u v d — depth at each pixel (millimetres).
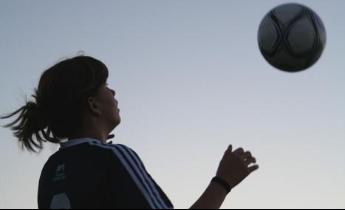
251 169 2479
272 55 4016
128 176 2145
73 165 2301
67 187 2266
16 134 2619
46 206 2340
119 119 2602
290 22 3961
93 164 2236
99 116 2512
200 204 2324
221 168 2467
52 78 2516
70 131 2498
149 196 2098
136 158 2250
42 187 2430
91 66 2549
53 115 2492
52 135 2594
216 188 2389
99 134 2486
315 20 4000
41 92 2531
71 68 2518
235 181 2428
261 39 4109
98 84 2525
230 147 2541
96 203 2170
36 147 2611
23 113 2604
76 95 2463
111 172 2184
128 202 2098
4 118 2633
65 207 2230
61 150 2443
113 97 2607
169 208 2143
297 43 3918
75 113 2471
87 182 2205
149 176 2225
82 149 2328
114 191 2150
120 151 2238
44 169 2480
